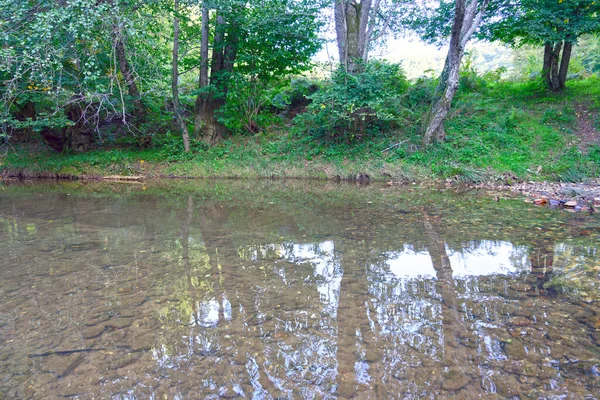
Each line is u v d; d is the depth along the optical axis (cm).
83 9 790
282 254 435
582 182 927
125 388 201
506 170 1043
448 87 1168
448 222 585
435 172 1127
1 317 281
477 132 1259
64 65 1177
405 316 277
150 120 1627
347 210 707
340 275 364
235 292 326
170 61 1598
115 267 391
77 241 495
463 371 211
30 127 1512
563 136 1177
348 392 196
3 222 621
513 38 1641
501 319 269
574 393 190
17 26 809
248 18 1368
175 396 194
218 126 1554
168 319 277
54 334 256
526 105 1429
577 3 1261
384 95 1224
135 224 601
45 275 368
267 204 795
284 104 1773
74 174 1405
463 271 368
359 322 270
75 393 198
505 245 451
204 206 779
